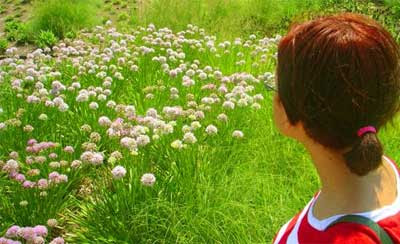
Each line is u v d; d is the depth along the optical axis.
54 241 3.34
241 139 4.61
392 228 1.10
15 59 6.43
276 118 1.32
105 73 5.66
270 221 3.53
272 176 3.94
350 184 1.16
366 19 1.15
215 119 4.75
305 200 3.73
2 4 11.08
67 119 4.88
